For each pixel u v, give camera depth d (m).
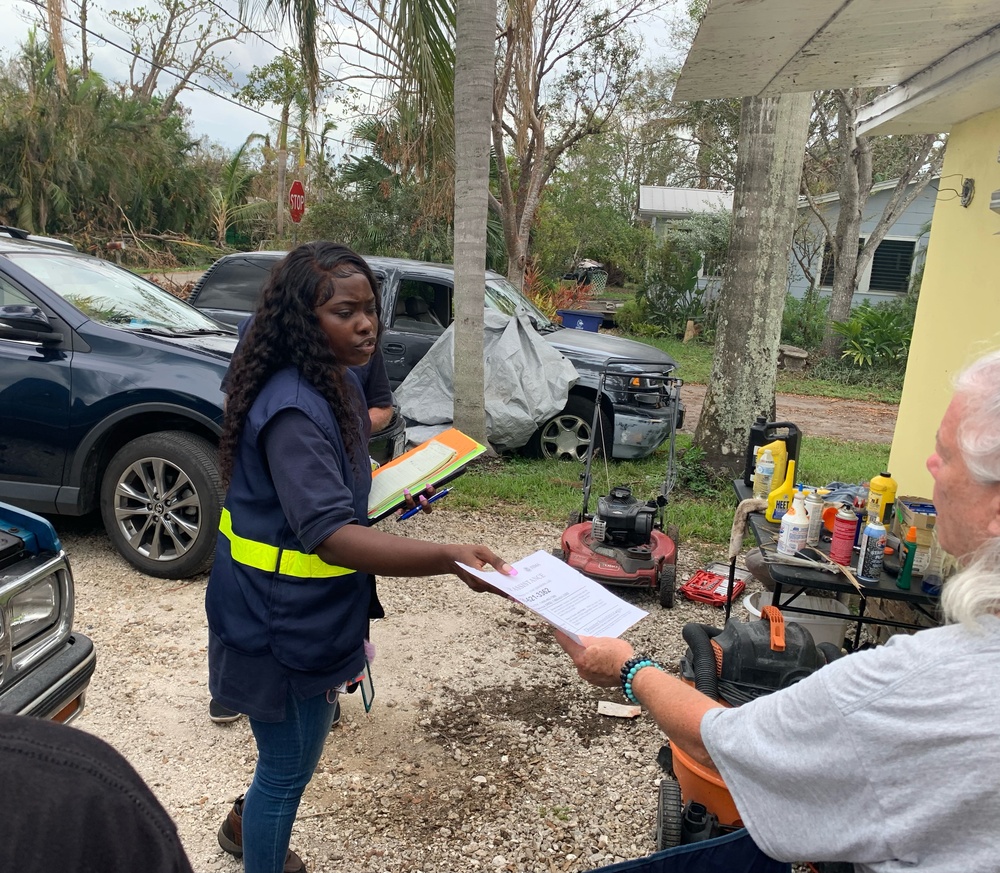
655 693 1.49
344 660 2.00
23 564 2.30
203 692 3.52
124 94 25.56
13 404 4.49
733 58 3.50
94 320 4.70
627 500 4.99
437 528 5.94
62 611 2.42
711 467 7.23
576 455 7.80
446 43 6.82
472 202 6.73
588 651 1.65
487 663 3.99
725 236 21.19
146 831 0.75
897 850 1.04
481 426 7.20
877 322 16.89
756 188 6.82
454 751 3.25
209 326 5.54
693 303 21.31
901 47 3.31
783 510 3.79
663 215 27.69
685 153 29.86
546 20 13.02
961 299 4.14
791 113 6.66
